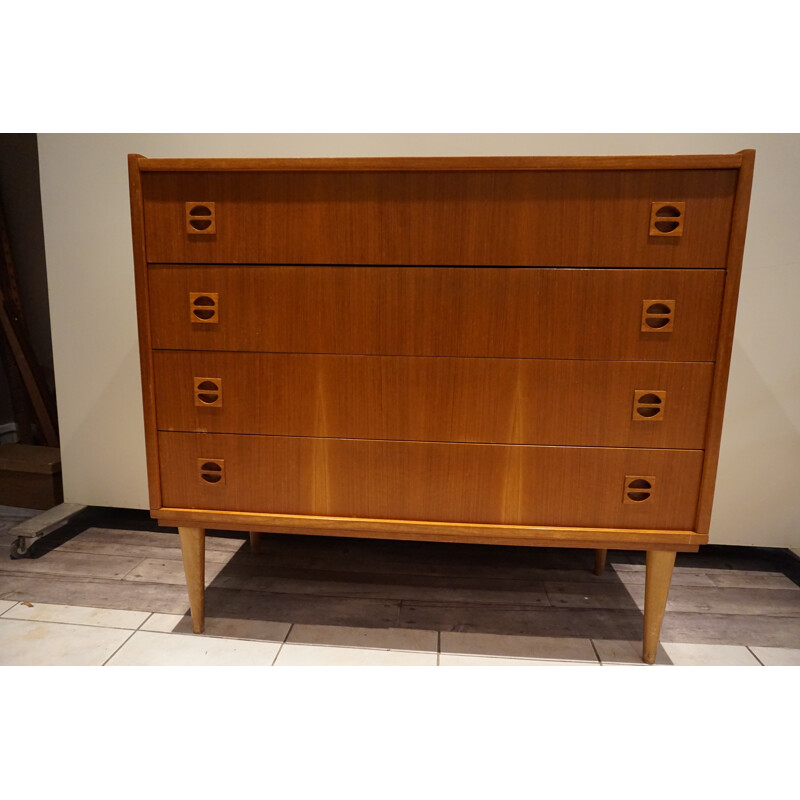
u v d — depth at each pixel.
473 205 1.19
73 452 2.04
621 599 1.65
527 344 1.23
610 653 1.40
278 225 1.23
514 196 1.18
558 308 1.21
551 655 1.39
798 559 1.90
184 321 1.29
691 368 1.22
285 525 1.36
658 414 1.24
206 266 1.27
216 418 1.33
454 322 1.24
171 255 1.27
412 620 1.53
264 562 1.85
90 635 1.44
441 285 1.22
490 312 1.23
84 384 1.98
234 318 1.28
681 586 1.73
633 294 1.20
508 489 1.30
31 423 2.60
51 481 2.11
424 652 1.40
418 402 1.28
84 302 1.92
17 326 2.46
